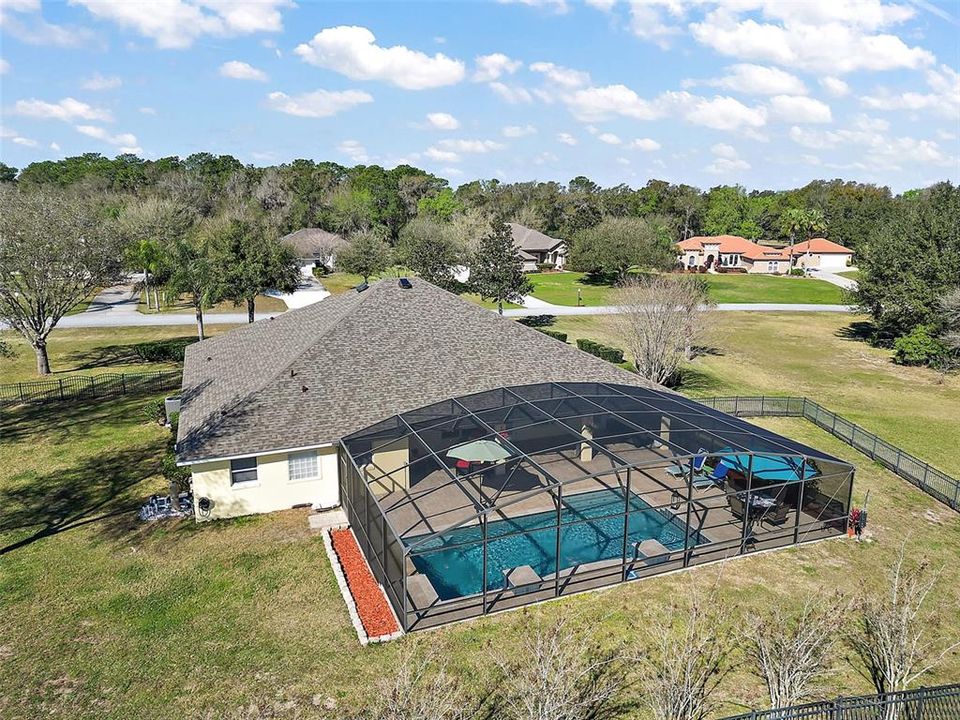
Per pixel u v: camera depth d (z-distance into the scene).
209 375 30.83
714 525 22.58
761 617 16.97
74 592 18.72
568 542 21.27
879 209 133.88
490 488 20.25
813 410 38.03
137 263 67.19
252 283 52.94
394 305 32.69
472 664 15.71
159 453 29.78
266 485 23.84
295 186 141.38
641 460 20.20
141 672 15.38
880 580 20.05
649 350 44.56
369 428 24.12
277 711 14.19
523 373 29.80
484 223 99.50
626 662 15.84
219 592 18.78
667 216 150.25
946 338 51.88
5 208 39.56
